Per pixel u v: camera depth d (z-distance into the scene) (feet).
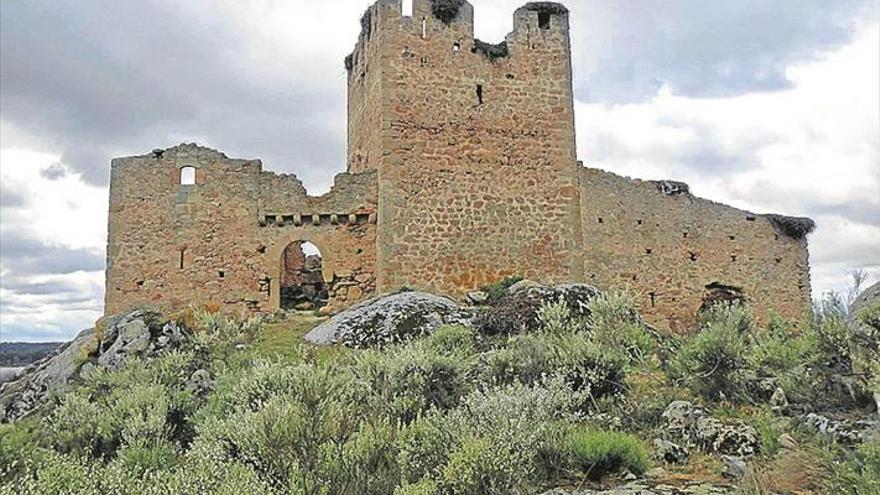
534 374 43.37
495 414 30.96
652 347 55.52
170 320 70.44
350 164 100.12
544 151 86.28
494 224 83.30
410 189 81.51
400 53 83.56
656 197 104.78
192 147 85.97
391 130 81.92
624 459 30.25
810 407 35.42
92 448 37.27
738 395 40.40
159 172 85.56
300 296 93.45
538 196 85.20
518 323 66.95
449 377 41.34
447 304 72.59
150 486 23.12
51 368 70.08
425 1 85.30
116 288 83.66
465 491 24.85
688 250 107.14
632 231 100.73
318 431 27.55
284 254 95.61
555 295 71.15
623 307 59.93
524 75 87.35
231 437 28.89
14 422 46.06
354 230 84.79
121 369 58.44
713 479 29.48
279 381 37.09
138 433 37.45
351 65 100.94
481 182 83.66
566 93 88.22
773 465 28.78
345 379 36.50
